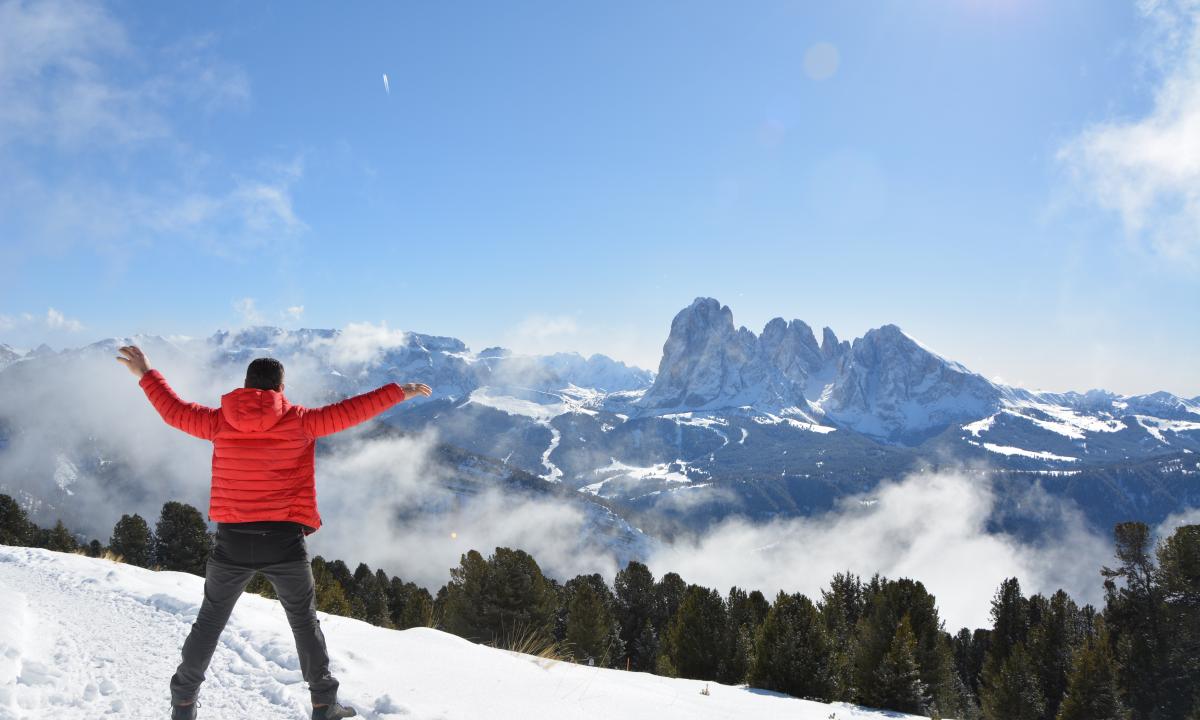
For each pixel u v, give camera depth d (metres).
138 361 3.73
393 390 3.76
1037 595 41.03
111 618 6.58
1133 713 29.62
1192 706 28.00
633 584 40.31
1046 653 31.02
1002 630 39.62
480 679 5.50
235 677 4.91
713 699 10.39
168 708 4.28
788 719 9.27
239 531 3.55
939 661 23.36
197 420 3.62
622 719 5.30
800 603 21.52
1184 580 29.81
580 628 26.75
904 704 19.36
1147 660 29.86
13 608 5.85
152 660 5.27
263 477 3.59
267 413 3.58
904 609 25.11
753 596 31.75
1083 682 25.70
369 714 4.29
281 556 3.62
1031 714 26.20
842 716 12.98
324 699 3.93
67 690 4.37
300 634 3.83
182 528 40.78
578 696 5.66
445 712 4.39
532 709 4.89
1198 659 29.09
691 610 24.84
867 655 22.66
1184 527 30.39
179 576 9.77
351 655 5.55
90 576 8.55
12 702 3.94
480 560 25.89
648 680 11.59
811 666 18.75
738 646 23.31
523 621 24.56
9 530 39.72
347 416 3.68
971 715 28.83
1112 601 33.34
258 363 3.80
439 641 7.04
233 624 6.13
